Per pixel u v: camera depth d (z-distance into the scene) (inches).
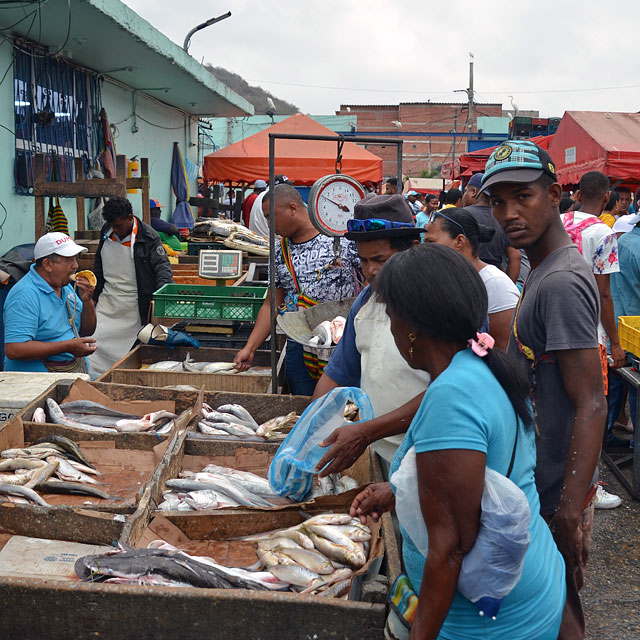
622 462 199.8
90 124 366.9
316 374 160.4
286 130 484.1
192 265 311.4
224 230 335.0
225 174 472.4
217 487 111.9
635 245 202.1
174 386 165.3
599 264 177.8
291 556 93.0
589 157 386.0
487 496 58.6
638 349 174.1
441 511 58.6
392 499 84.0
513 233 84.7
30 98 302.8
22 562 94.0
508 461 61.4
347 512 104.7
